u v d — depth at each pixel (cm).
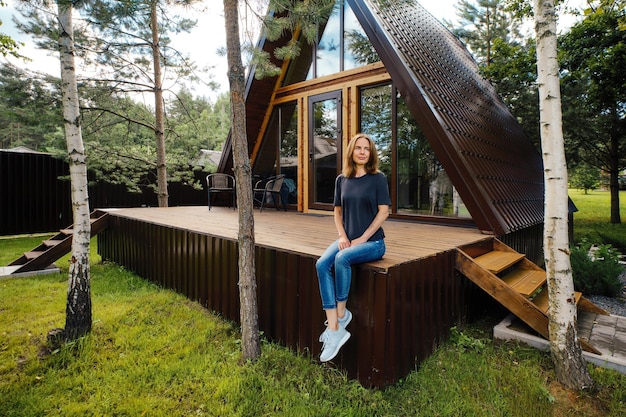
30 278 514
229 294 362
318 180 702
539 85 254
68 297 307
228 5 252
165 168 945
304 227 468
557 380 249
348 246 244
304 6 308
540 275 362
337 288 234
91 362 274
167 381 249
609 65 751
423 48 630
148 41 902
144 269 529
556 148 248
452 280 320
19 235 963
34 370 265
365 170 258
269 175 812
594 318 343
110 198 1123
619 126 1096
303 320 285
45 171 989
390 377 238
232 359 276
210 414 215
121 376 254
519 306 291
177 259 452
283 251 304
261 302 329
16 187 940
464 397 231
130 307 389
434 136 440
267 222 532
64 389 241
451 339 312
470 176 417
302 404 222
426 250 304
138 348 296
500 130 692
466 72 808
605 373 255
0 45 738
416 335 266
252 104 766
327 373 259
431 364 272
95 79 866
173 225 466
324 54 695
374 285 238
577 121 1060
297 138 742
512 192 509
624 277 610
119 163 982
